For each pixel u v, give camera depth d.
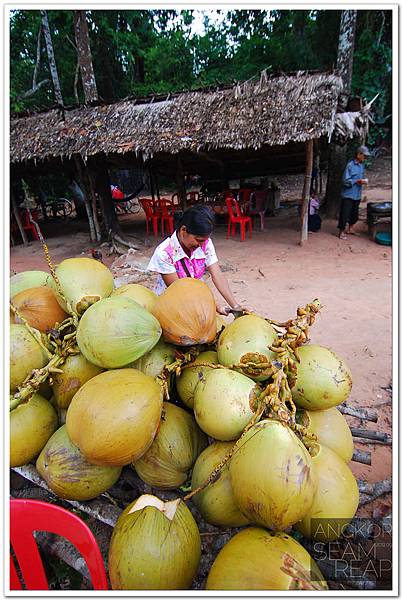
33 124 10.44
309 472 1.19
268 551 1.14
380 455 2.91
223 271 7.69
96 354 1.53
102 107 9.80
